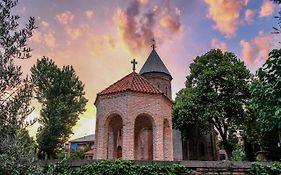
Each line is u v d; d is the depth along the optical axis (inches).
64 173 446.9
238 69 1390.3
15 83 195.2
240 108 1325.0
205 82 1418.6
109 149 786.8
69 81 929.5
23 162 181.8
